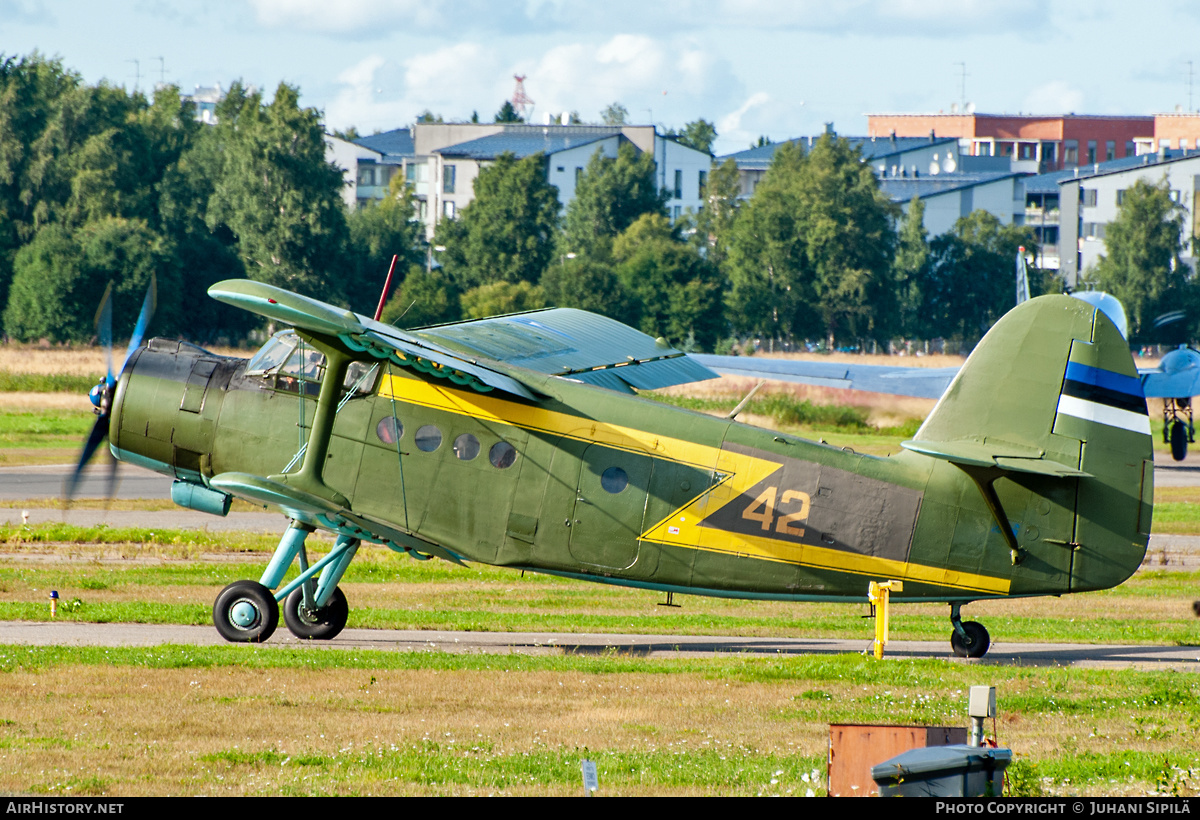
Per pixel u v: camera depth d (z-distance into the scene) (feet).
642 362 224.12
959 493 187.21
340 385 176.45
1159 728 137.59
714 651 195.83
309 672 160.25
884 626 183.93
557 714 140.87
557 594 254.88
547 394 187.62
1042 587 187.01
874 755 105.40
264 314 157.69
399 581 266.36
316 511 175.63
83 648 172.65
